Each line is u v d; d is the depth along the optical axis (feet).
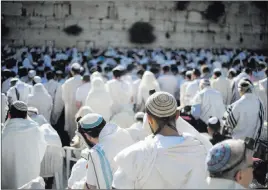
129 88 37.68
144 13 99.60
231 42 103.76
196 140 11.99
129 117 30.48
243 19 103.86
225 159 10.62
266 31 105.09
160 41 100.78
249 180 11.00
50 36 96.43
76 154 25.96
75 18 97.09
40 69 55.52
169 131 12.00
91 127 15.08
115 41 98.89
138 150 11.64
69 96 38.70
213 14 102.32
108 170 14.07
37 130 20.21
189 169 11.45
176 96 47.55
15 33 94.99
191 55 90.27
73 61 72.08
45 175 24.31
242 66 68.69
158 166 11.44
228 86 42.11
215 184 10.84
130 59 74.79
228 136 25.88
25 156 19.66
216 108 31.68
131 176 11.48
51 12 96.17
